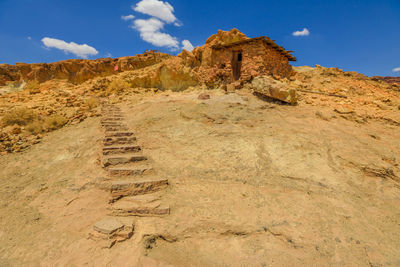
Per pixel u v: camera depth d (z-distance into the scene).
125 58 21.78
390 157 5.70
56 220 4.02
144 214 4.06
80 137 8.52
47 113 11.06
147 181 4.85
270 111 9.23
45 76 20.77
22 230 3.80
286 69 14.68
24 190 5.22
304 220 3.83
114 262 3.03
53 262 3.06
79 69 21.17
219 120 8.41
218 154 6.34
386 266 2.90
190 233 3.61
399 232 3.59
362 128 7.85
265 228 3.69
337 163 5.62
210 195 4.69
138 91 15.91
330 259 3.04
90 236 3.50
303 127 7.70
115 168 5.46
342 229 3.60
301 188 4.84
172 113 9.93
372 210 4.15
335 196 4.54
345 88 13.43
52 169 6.30
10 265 3.04
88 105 12.70
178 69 15.57
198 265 3.05
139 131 8.48
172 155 6.54
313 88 13.03
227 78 13.27
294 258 3.08
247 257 3.15
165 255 3.23
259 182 5.13
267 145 6.65
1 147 7.70
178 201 4.46
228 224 3.77
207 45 14.61
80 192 4.91
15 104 12.73
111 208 4.18
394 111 9.66
